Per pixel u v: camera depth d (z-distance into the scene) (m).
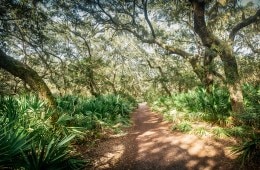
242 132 7.18
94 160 6.33
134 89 35.09
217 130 7.65
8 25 11.12
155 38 13.98
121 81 26.72
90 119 8.88
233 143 6.79
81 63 14.19
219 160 5.85
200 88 11.22
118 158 6.49
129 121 12.46
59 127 6.44
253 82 12.25
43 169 3.20
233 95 8.76
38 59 17.14
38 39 12.48
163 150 6.84
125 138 8.64
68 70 14.45
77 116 8.28
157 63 20.20
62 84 18.25
